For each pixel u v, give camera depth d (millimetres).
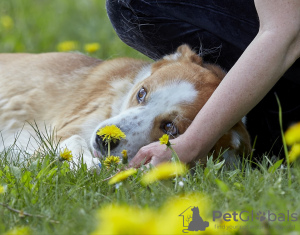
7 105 5797
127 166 3947
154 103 4613
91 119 5277
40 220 3223
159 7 4863
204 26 4797
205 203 3332
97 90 5551
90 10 10266
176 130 4578
